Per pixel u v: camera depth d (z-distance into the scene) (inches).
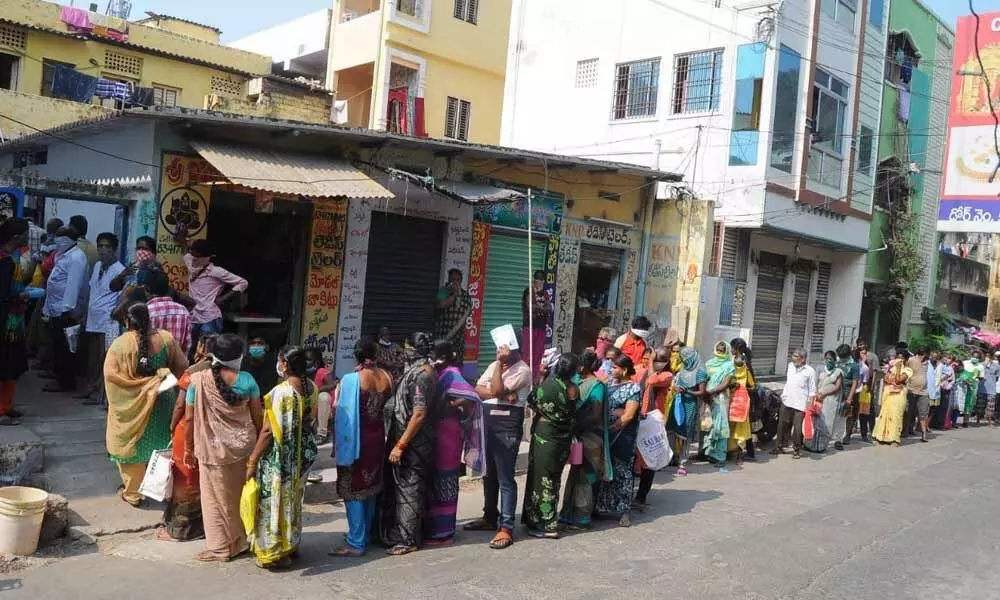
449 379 246.1
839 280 832.9
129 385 241.6
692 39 674.8
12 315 287.0
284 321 391.5
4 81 732.7
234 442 214.1
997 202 510.6
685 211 579.8
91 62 780.6
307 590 198.4
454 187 426.3
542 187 509.7
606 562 237.6
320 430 314.7
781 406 457.7
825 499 343.6
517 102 811.4
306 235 391.2
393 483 237.0
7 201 407.8
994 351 939.3
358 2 901.8
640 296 593.6
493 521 268.4
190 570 207.8
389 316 438.9
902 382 529.0
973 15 508.4
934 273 999.0
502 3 910.4
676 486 353.7
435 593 201.8
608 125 732.0
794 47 650.2
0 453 248.5
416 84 831.7
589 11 756.0
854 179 754.2
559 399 258.2
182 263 346.3
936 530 301.3
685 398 375.6
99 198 339.9
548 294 496.7
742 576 231.5
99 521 235.3
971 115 523.5
